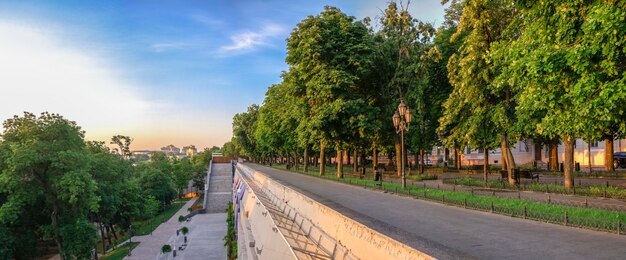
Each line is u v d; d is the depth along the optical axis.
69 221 39.34
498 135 24.89
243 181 41.91
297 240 11.67
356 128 32.69
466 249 9.41
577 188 19.55
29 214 41.31
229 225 42.59
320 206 13.38
